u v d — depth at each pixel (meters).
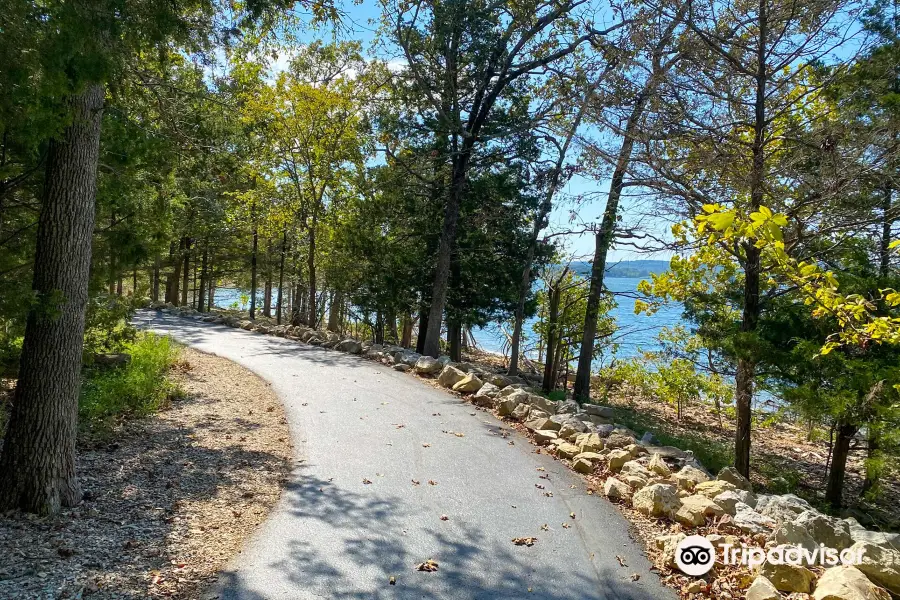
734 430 17.64
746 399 10.00
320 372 13.24
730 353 9.59
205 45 6.44
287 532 5.21
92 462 6.70
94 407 8.17
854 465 14.34
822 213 8.74
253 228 26.88
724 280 11.25
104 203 7.23
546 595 4.37
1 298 5.21
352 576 4.50
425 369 13.44
